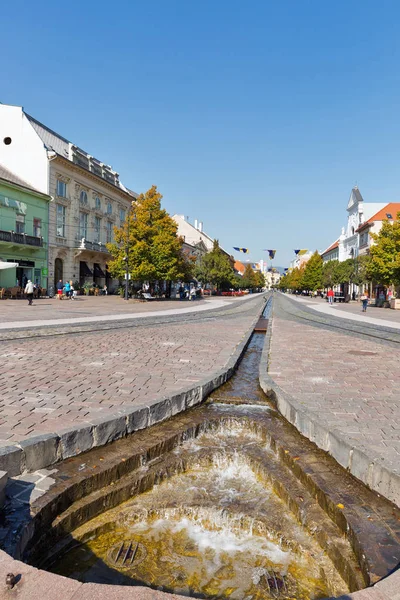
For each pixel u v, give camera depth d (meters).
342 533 3.09
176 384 6.14
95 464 3.83
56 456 3.85
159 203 37.62
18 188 31.39
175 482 4.10
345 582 2.72
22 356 7.96
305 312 27.55
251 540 3.24
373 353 9.59
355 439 4.09
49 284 35.94
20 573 1.93
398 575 2.14
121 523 3.41
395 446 3.93
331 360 8.55
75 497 3.40
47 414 4.61
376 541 2.82
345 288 60.91
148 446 4.34
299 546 3.09
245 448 4.78
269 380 6.64
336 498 3.38
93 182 42.47
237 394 6.56
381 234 36.72
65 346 9.30
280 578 2.81
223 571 2.86
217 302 39.12
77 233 39.78
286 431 5.04
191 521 3.50
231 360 8.23
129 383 6.09
